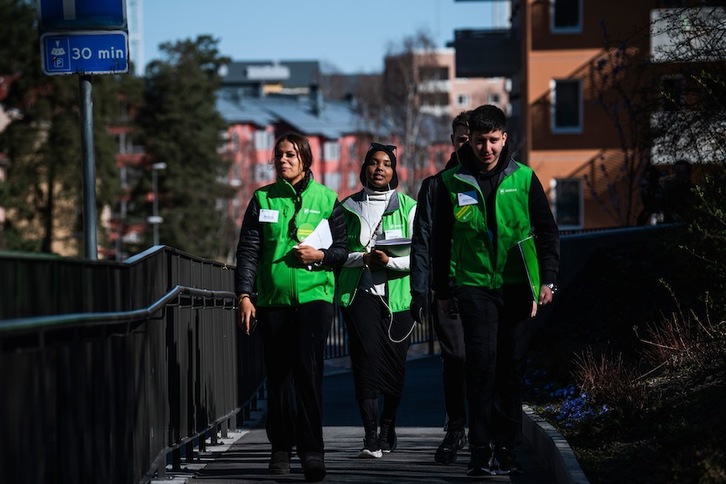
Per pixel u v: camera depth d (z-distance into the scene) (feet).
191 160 331.98
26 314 18.04
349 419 47.29
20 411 17.98
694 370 34.40
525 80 176.35
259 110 496.23
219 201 345.31
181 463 34.53
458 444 33.55
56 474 19.97
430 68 313.12
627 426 30.89
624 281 54.08
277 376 31.63
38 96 279.69
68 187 276.21
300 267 30.99
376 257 35.09
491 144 29.35
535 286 29.43
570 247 57.36
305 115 508.53
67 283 20.43
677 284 48.91
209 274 38.17
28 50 276.21
